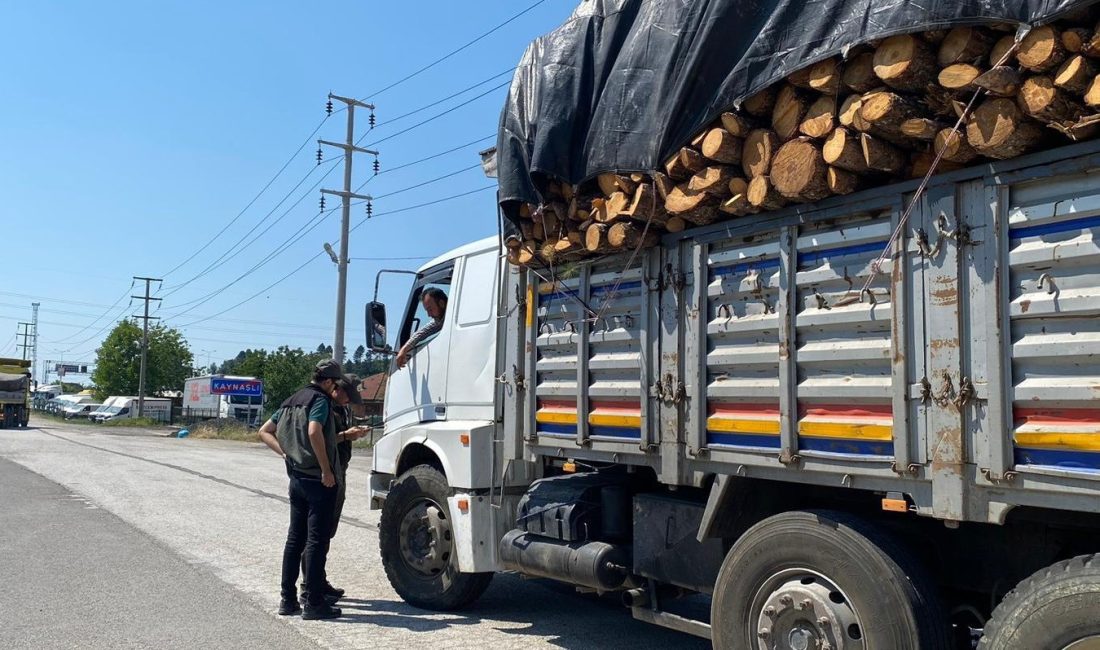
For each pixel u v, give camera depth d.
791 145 3.67
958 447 3.20
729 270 4.21
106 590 6.81
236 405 59.03
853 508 4.07
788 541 3.80
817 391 3.74
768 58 3.65
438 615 6.34
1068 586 2.88
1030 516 3.27
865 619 3.49
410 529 6.58
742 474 4.09
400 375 7.18
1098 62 2.74
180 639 5.50
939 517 3.26
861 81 3.37
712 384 4.26
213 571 7.60
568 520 5.10
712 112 3.86
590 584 4.94
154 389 79.75
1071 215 2.94
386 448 7.05
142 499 12.80
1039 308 3.01
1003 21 2.85
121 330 79.56
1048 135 3.01
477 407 6.20
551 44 4.88
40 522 10.24
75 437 35.88
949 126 3.21
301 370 69.19
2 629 5.68
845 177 3.53
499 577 7.81
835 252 3.73
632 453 4.70
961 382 3.20
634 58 4.37
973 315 3.19
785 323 3.87
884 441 3.48
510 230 5.50
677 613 4.82
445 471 6.19
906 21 3.10
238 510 11.86
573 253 5.08
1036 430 2.99
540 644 5.61
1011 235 3.12
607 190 4.64
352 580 7.56
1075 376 2.93
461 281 6.56
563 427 5.25
